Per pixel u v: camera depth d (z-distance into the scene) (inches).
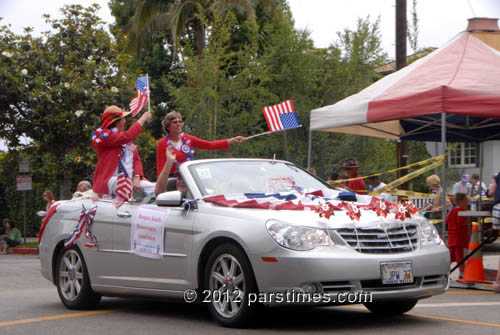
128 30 1407.5
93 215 322.7
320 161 1037.2
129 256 302.5
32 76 893.2
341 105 464.8
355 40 1057.5
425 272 263.9
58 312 322.7
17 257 826.2
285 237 246.2
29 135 895.7
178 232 280.2
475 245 399.9
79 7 952.3
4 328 273.9
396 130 561.3
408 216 272.4
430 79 426.0
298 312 304.2
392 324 269.7
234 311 260.1
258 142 1050.7
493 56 435.8
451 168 1058.7
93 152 915.4
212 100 1034.1
